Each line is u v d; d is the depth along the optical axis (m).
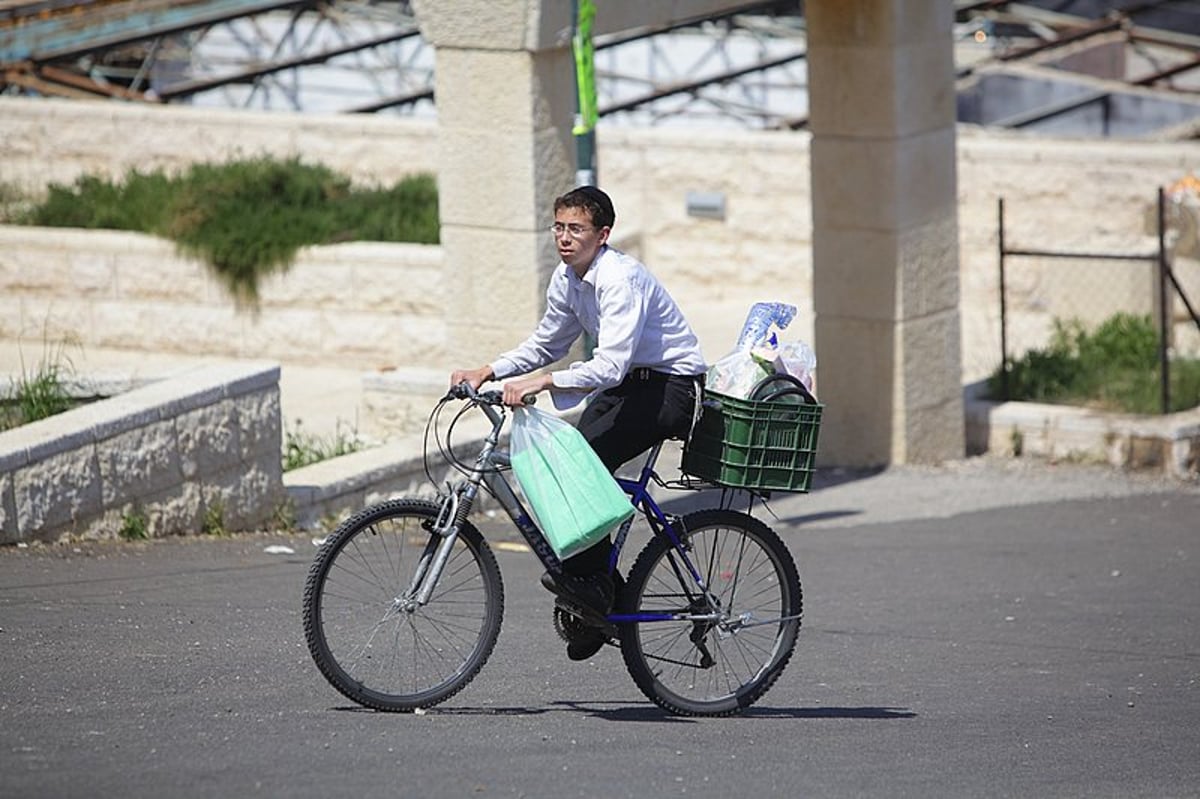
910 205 49.66
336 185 64.94
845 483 49.25
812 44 49.41
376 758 21.81
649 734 24.08
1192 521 45.50
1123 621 35.47
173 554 35.19
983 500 47.47
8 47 88.50
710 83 84.81
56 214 65.31
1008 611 36.19
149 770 20.75
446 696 24.27
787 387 24.14
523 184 44.34
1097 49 94.38
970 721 26.67
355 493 41.59
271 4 89.38
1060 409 53.00
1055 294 62.22
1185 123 78.31
